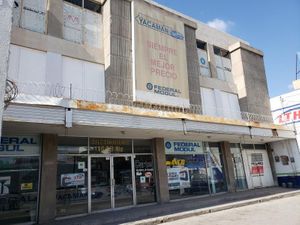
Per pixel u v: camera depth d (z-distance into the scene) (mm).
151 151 12406
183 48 13844
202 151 14469
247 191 15023
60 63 10594
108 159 11000
